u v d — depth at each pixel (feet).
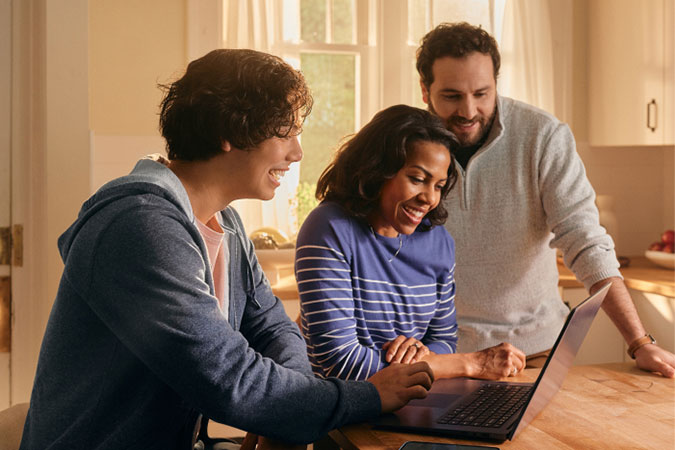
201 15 9.61
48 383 3.93
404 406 4.64
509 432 4.10
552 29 11.48
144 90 9.53
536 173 6.95
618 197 12.12
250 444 4.43
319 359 5.12
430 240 5.67
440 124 5.22
